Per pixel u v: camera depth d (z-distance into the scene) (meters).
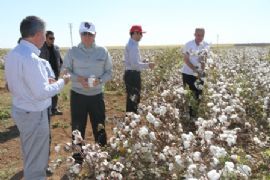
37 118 4.27
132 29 7.39
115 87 14.31
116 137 5.40
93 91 5.94
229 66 14.44
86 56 5.84
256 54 23.12
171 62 13.05
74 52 5.86
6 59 4.25
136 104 7.60
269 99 8.09
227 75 11.41
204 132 4.91
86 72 5.86
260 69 12.34
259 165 5.21
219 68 11.23
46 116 4.39
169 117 5.73
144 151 4.81
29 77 4.05
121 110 10.79
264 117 7.86
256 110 8.05
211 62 8.09
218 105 6.80
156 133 5.26
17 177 6.05
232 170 3.87
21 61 4.07
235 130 5.38
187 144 4.59
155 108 5.88
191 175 3.96
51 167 4.77
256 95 8.75
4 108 10.35
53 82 4.46
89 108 6.00
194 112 7.49
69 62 5.89
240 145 6.11
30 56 4.07
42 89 4.07
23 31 4.15
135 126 5.15
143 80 12.07
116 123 6.00
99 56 5.89
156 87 10.62
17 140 7.95
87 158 4.66
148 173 4.82
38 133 4.30
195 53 8.02
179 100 7.48
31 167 4.38
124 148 4.90
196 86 7.83
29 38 4.16
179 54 13.64
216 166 4.16
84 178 4.74
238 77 10.32
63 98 12.06
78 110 5.95
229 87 8.23
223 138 4.94
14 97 4.29
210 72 8.67
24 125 4.25
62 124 9.07
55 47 8.73
